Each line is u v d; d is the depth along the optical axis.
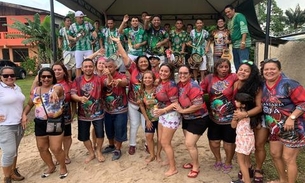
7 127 3.97
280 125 3.30
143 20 7.56
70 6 8.12
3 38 26.25
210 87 4.01
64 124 4.32
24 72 21.00
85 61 4.45
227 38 7.02
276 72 3.24
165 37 7.21
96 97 4.53
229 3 9.57
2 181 4.50
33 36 20.08
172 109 4.05
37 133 4.14
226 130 4.05
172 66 4.12
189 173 4.16
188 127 4.05
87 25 7.32
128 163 4.68
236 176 4.12
